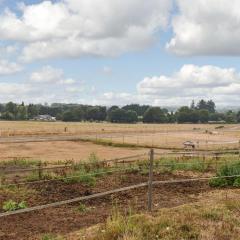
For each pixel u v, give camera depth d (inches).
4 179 733.3
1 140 2920.8
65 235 404.2
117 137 3531.0
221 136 4483.3
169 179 767.7
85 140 3080.7
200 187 682.8
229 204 504.7
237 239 379.2
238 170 693.3
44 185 675.4
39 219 480.1
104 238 373.1
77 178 701.9
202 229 402.6
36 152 2233.0
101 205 555.2
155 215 457.7
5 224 458.3
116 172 834.8
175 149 2511.1
